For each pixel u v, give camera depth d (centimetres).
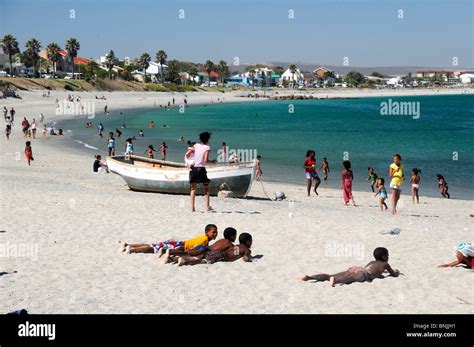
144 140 5600
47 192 1903
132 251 1200
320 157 4475
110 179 2516
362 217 1709
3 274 1048
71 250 1217
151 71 19762
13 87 11094
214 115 10781
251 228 1445
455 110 14012
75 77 16175
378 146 5475
